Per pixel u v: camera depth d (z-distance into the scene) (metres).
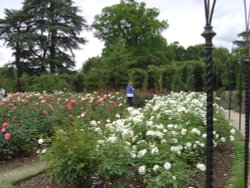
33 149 7.71
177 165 4.55
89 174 4.89
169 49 55.12
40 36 38.66
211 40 2.75
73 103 10.09
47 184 5.41
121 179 4.70
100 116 10.45
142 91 21.91
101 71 25.94
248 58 5.26
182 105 8.71
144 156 4.77
